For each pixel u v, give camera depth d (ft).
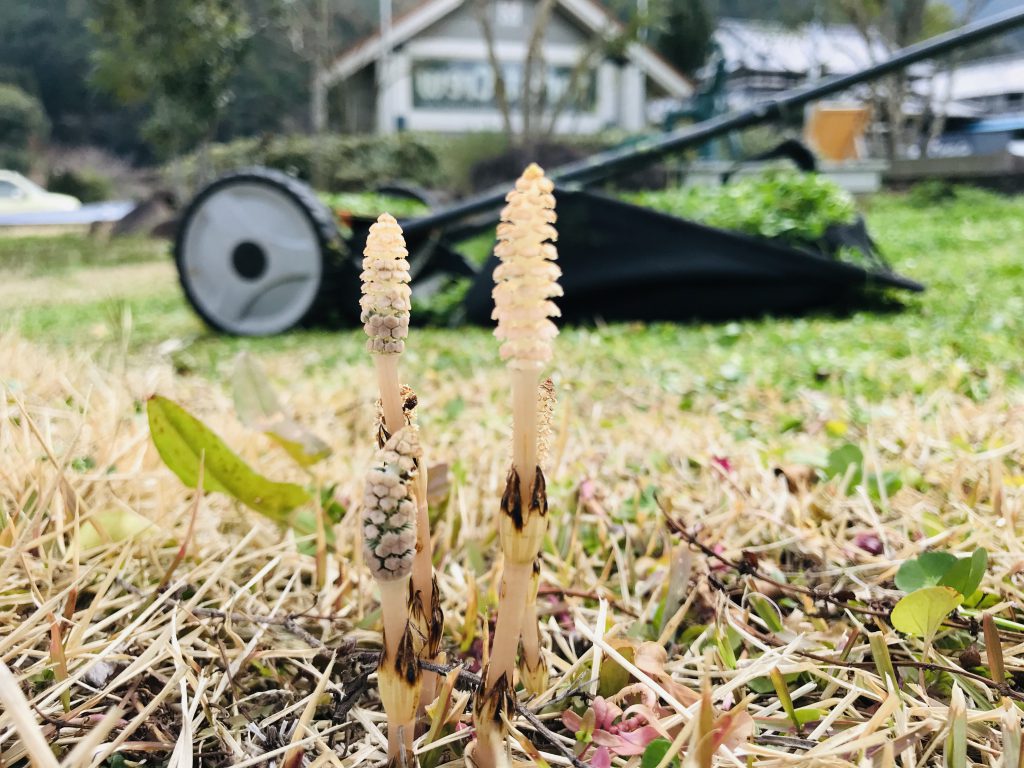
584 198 3.07
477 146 11.05
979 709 0.63
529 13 13.00
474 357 2.52
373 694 0.68
